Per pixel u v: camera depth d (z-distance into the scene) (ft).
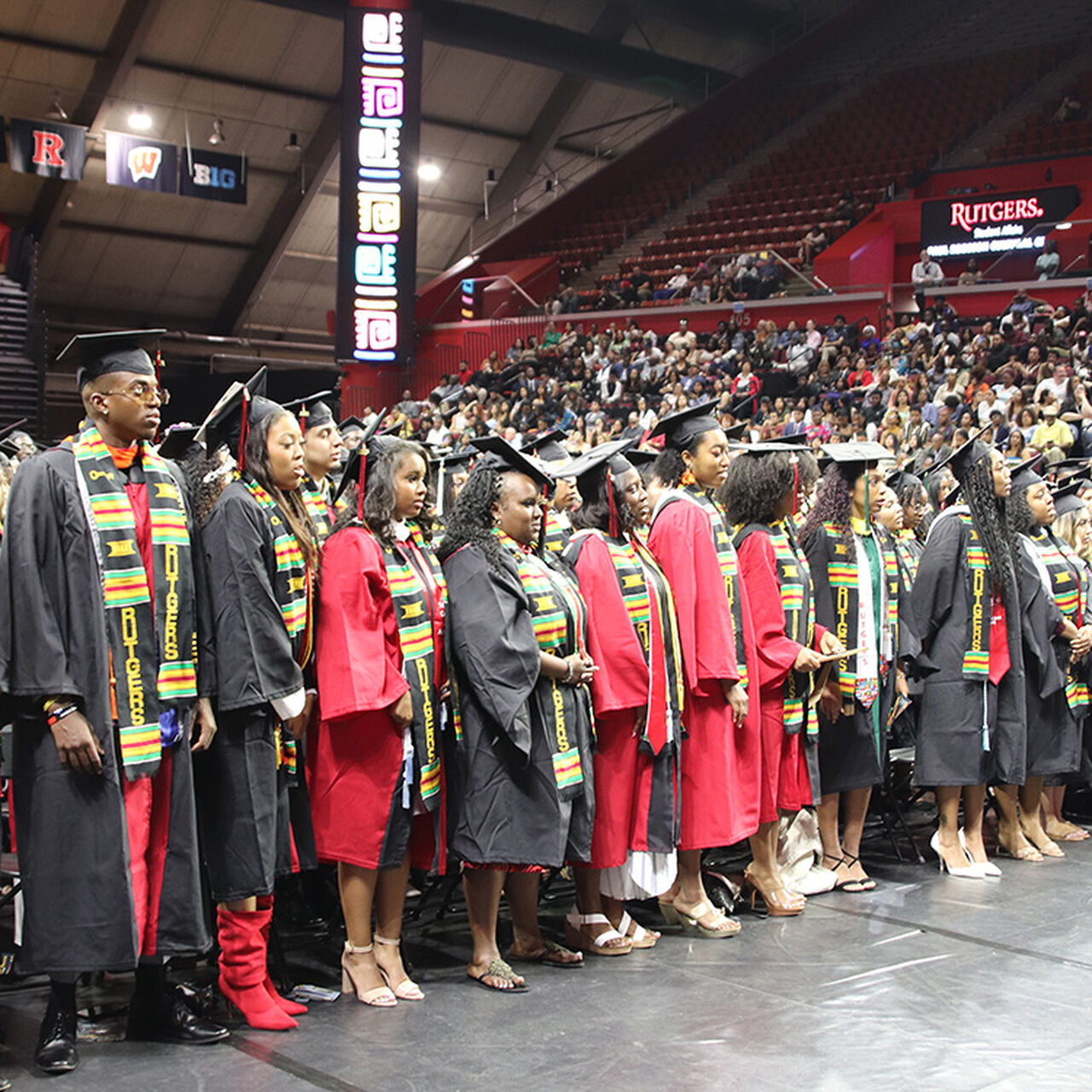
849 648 18.80
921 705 20.33
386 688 13.53
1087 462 25.55
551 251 95.14
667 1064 12.20
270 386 27.58
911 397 53.36
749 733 17.10
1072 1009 13.84
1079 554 23.66
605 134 103.50
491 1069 12.02
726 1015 13.56
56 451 12.26
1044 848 21.36
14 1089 11.42
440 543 15.01
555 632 14.88
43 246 84.48
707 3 97.40
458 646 14.21
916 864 20.56
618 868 15.93
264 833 12.74
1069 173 78.28
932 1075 12.03
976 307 67.56
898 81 97.91
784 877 18.54
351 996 14.12
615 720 15.83
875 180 86.22
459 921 17.51
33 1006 13.83
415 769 13.96
